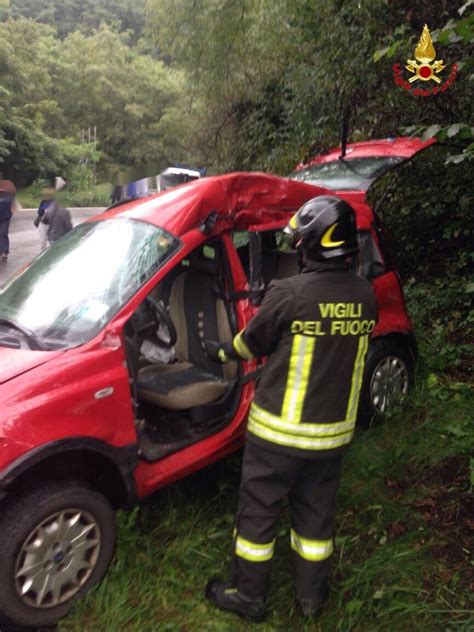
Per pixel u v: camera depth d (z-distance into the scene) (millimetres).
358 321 2594
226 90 11125
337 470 2756
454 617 2699
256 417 2656
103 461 2932
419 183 6129
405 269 6488
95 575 2898
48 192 9203
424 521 3312
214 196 3457
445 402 4375
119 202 4051
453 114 6422
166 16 10906
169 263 3223
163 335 3844
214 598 2838
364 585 2889
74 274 3385
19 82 39312
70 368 2820
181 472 3236
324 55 7363
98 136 52781
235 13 9961
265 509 2680
